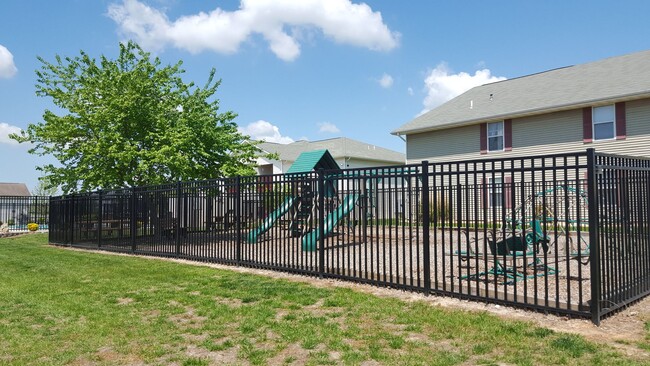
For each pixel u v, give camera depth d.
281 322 5.56
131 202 13.33
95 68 17.56
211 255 10.89
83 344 4.93
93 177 16.02
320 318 5.64
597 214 5.20
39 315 6.15
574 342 4.48
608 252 5.49
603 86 18.61
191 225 11.47
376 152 39.53
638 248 6.22
